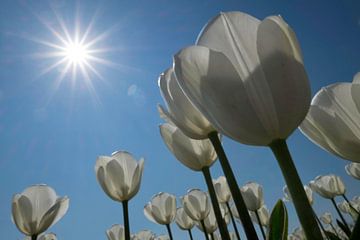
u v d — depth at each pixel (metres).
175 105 0.18
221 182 0.50
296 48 0.11
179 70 0.12
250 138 0.12
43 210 0.31
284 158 0.11
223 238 0.19
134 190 0.31
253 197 0.49
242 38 0.12
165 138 0.23
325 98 0.14
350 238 0.10
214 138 0.17
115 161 0.31
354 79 0.14
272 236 0.13
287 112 0.11
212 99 0.12
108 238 0.59
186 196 0.44
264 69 0.11
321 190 0.56
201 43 0.12
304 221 0.10
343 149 0.13
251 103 0.11
